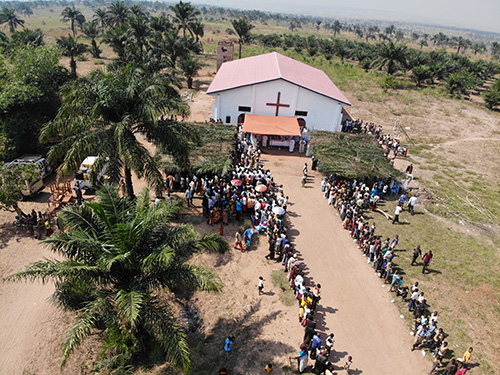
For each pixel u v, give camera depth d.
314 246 23.34
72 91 18.42
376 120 50.69
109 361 14.39
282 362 15.42
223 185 26.58
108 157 19.03
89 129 19.61
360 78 73.62
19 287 18.39
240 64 49.31
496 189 33.44
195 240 14.75
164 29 71.38
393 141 40.44
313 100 38.62
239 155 34.97
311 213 26.98
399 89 68.31
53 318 16.83
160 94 18.95
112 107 18.62
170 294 18.72
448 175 35.69
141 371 14.52
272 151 37.41
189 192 25.86
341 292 19.77
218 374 14.62
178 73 64.81
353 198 28.61
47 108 30.52
